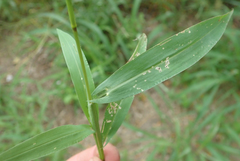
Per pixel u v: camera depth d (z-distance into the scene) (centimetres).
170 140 50
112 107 22
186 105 54
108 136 22
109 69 55
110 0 57
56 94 53
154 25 68
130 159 48
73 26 15
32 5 69
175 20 67
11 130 49
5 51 63
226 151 46
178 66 16
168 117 51
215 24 16
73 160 33
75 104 54
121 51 60
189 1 72
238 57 54
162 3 71
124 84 17
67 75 54
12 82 55
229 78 54
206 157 46
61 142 18
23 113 53
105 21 62
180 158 45
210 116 45
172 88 57
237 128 49
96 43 56
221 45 60
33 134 45
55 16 54
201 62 59
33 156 17
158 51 17
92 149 32
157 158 47
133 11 59
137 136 50
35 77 58
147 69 17
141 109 55
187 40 16
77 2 65
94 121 19
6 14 67
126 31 58
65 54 20
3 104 53
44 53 62
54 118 53
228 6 71
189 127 48
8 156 17
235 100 55
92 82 20
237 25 69
